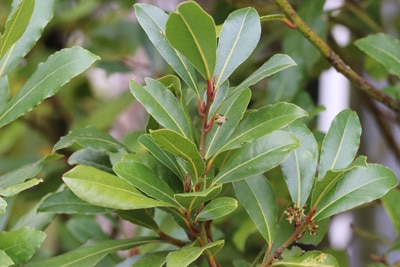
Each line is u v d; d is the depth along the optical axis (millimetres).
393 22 1898
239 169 1021
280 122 1005
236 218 1635
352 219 2049
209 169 1030
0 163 1743
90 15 2092
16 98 1063
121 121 2316
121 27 2094
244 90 1043
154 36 1034
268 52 1859
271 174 1560
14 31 1014
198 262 1532
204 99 1078
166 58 1031
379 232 2008
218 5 1566
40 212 1098
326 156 1076
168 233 1275
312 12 1463
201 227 1043
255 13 1031
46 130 2072
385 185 1054
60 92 2041
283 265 1069
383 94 1299
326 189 1043
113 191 966
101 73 2613
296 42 1457
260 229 1091
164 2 2094
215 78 1017
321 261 1036
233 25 1029
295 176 1086
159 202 976
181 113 1020
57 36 1981
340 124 1086
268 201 1105
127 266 1120
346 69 1283
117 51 2088
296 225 1062
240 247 1498
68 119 2061
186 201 986
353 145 1078
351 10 1611
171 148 981
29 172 1123
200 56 976
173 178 1054
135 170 995
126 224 1794
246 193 1107
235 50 1023
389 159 2059
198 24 944
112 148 1118
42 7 1105
